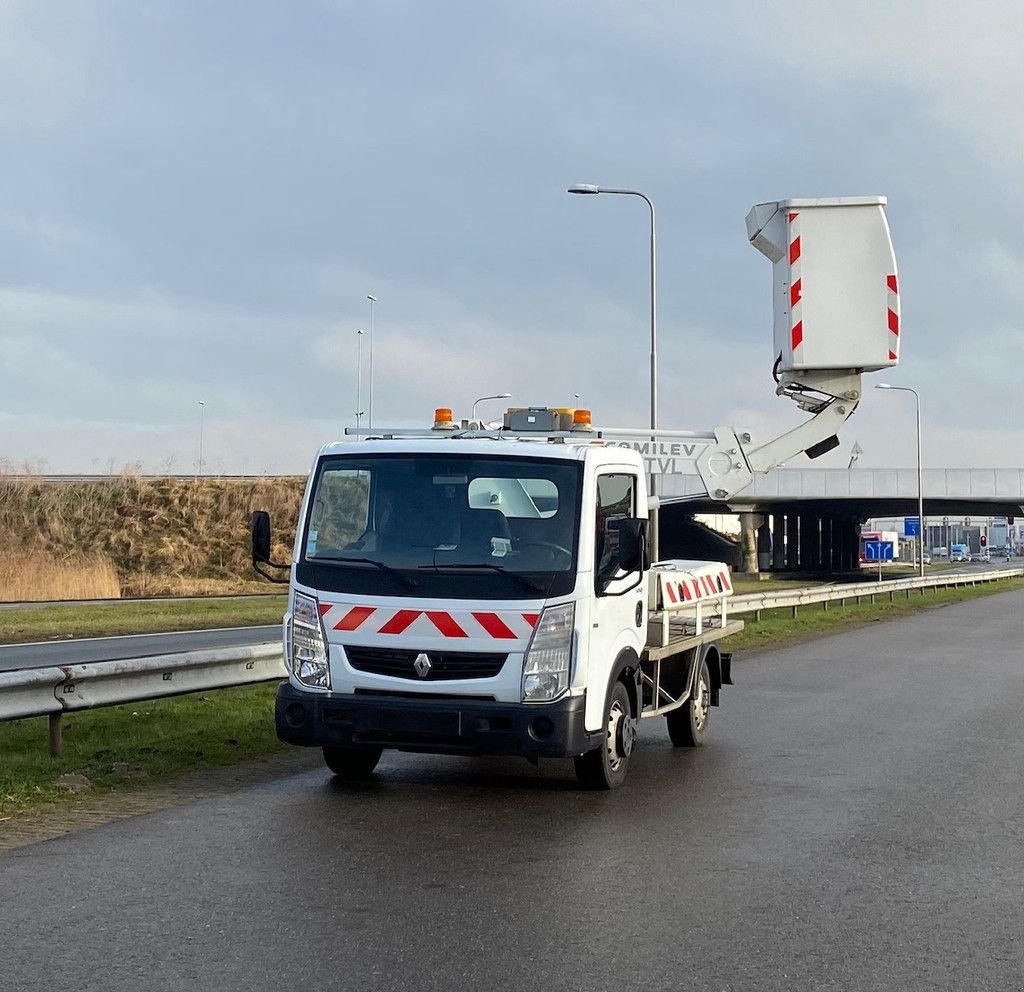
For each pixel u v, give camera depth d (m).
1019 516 85.56
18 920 5.62
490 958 5.13
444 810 8.20
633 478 9.65
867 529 170.88
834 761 10.32
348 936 5.41
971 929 5.60
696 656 11.16
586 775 8.89
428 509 8.73
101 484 58.22
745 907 5.93
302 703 8.56
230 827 7.58
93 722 11.64
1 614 29.16
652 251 26.64
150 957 5.11
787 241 11.61
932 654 21.22
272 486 60.38
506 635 8.32
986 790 8.99
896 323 11.48
